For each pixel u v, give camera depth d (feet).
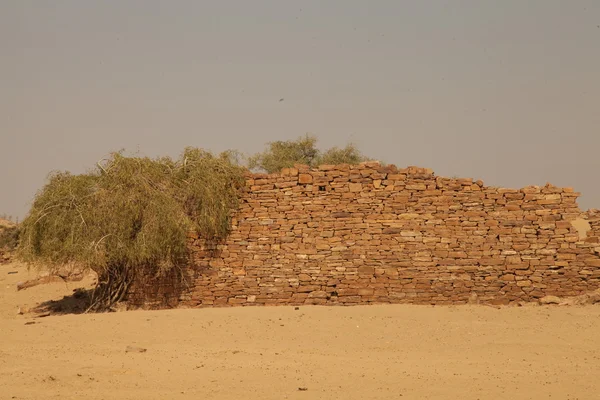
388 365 53.83
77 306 82.79
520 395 45.70
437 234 77.87
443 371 51.90
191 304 79.20
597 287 76.28
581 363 54.24
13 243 126.72
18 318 77.82
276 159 133.80
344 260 78.28
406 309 72.79
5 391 46.52
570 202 77.66
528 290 76.69
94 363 54.24
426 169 79.00
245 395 45.70
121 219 76.23
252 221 79.82
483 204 78.07
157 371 51.70
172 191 78.54
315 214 79.20
